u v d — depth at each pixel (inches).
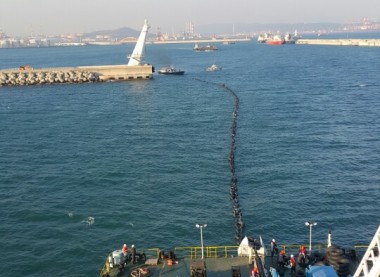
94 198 2448.3
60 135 3873.0
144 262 1288.1
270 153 3216.0
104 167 2965.1
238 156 3152.1
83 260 1829.5
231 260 1252.5
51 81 7514.8
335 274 1088.2
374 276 818.8
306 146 3385.8
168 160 3093.0
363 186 2571.4
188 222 2135.8
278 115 4537.4
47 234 2048.5
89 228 2101.4
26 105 5452.8
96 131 4003.4
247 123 4197.8
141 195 2477.9
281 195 2449.6
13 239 2003.0
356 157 3100.4
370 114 4488.2
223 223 2116.1
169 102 5482.3
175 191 2524.6
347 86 6540.4
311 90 6245.1
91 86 7190.0
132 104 5408.5
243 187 2571.4
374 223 2126.0
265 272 1082.7
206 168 2903.5
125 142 3604.8
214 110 4862.2
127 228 2095.2
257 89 6486.2
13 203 2390.5
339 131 3831.2
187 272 1210.6
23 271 1758.1
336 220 2155.5
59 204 2373.3
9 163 3078.2
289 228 2076.8
